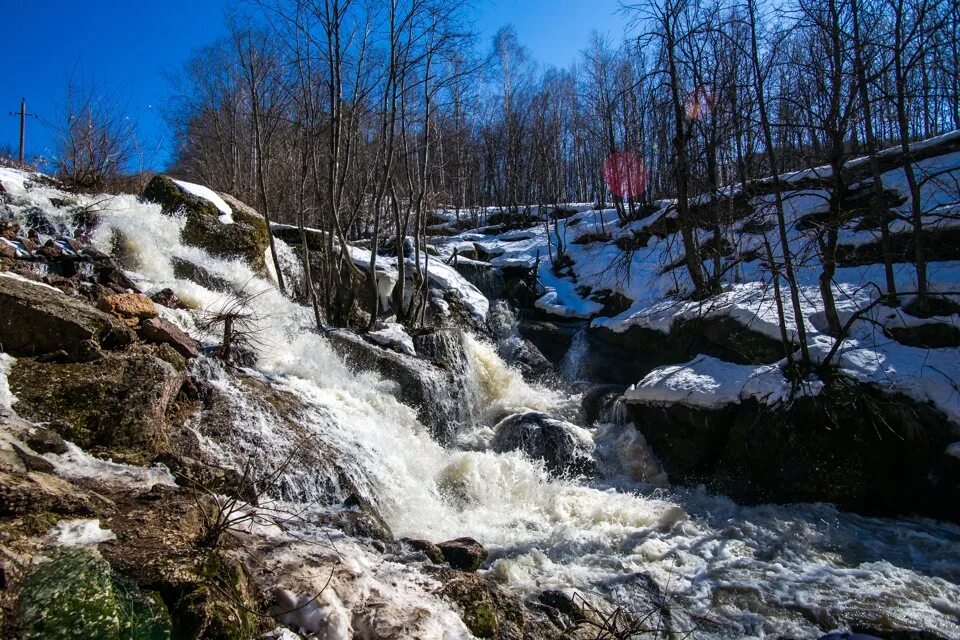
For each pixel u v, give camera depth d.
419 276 12.69
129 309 6.72
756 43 8.55
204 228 11.03
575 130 29.17
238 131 22.28
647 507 7.61
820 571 5.82
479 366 12.26
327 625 3.26
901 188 12.24
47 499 3.19
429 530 6.39
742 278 12.98
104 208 9.83
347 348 9.59
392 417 8.49
